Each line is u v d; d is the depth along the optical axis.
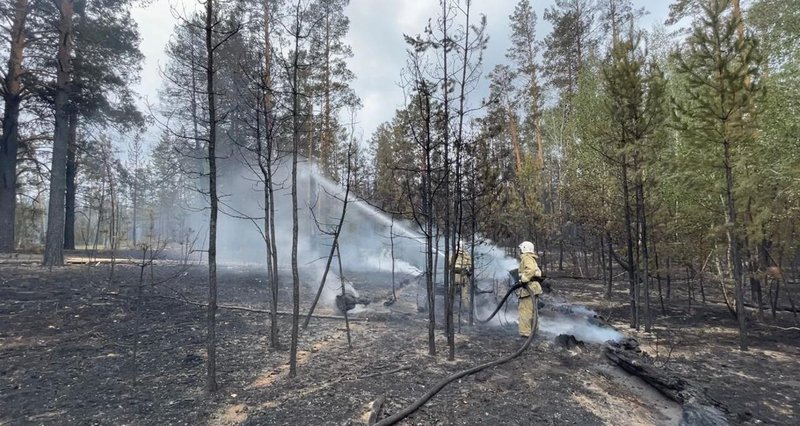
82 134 19.22
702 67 8.02
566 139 17.28
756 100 7.52
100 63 16.39
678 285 15.95
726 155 7.78
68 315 7.25
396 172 12.11
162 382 4.63
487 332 7.46
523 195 17.70
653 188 9.30
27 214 25.47
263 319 7.76
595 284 16.75
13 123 17.08
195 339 6.24
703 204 9.24
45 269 12.27
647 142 8.98
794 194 8.17
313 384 4.63
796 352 7.23
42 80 16.81
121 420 3.73
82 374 4.80
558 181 19.50
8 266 12.45
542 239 19.06
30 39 16.67
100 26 16.02
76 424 3.64
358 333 7.04
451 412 4.09
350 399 4.24
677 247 10.01
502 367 5.40
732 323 9.66
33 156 19.75
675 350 7.34
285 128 6.80
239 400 4.19
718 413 4.59
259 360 5.41
